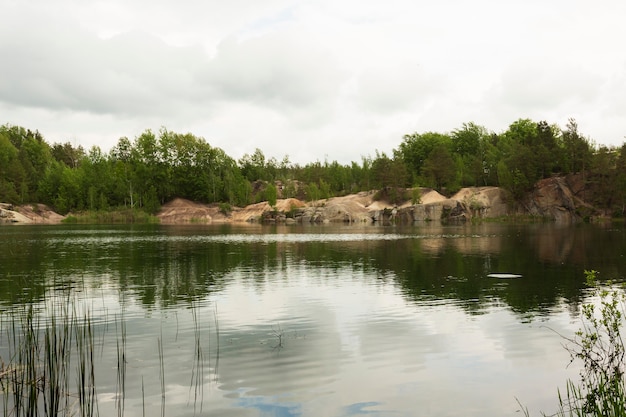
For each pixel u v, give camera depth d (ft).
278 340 45.27
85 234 215.31
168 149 464.65
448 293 68.23
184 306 60.54
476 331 47.98
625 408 25.09
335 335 47.03
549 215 346.13
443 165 394.93
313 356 40.50
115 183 450.71
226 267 98.07
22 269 94.17
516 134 467.93
